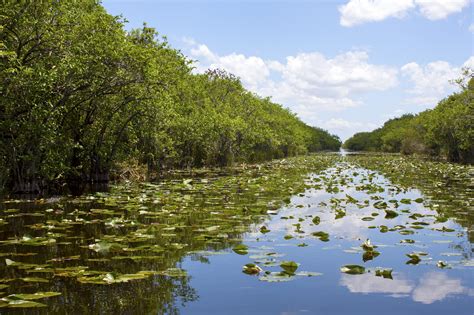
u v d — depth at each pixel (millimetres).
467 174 24219
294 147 70375
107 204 11773
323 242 7457
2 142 13680
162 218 9820
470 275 5555
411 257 6371
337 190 15742
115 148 19250
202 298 4754
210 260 6277
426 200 12891
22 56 14008
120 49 15109
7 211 10469
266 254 6543
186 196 13203
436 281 5320
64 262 6129
